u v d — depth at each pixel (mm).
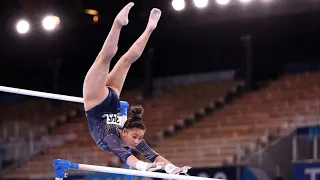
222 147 28109
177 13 30047
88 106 10008
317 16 28797
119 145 9867
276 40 33156
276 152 25312
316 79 32219
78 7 29500
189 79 38688
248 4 28859
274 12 28562
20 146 33969
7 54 35750
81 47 34062
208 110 33969
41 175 31000
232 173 23641
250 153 26578
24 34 31422
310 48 34125
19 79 40625
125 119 11500
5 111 39344
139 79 39375
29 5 28125
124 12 9641
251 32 31797
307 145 24203
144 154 10453
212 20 29906
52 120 36938
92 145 32531
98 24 31000
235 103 32719
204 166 25422
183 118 33219
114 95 10117
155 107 35219
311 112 28250
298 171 22672
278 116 29328
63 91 40406
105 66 9773
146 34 10648
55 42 33125
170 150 29734
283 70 36000
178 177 9516
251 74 33250
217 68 37625
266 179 24688
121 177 25266
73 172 28328
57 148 33406
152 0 29469
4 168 33062
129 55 10539
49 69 39000
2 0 28578
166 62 38031
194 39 33281
